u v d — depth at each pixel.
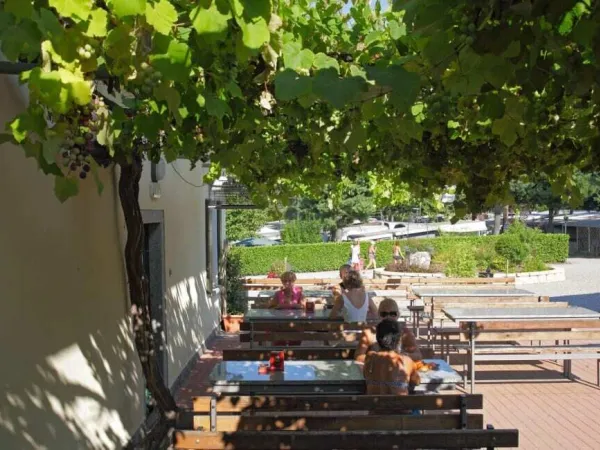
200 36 2.13
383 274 24.36
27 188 3.88
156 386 5.30
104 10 2.05
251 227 35.53
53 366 4.23
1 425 3.43
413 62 2.96
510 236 27.03
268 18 2.03
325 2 3.99
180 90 2.55
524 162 4.59
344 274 9.10
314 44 3.69
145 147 3.97
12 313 3.62
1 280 3.49
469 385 9.13
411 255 25.67
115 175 5.76
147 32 2.07
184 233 9.94
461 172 4.84
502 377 9.64
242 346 12.33
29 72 2.03
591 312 9.33
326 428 4.23
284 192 7.32
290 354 6.75
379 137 4.87
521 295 11.79
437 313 12.91
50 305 4.20
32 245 3.93
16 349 3.66
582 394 8.66
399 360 5.43
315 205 39.22
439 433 3.85
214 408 4.29
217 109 2.49
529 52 2.38
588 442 6.74
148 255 7.94
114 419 5.57
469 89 2.63
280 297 10.52
